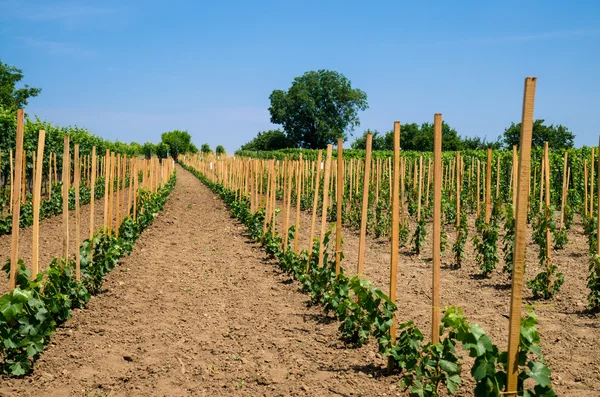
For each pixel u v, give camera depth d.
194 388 4.72
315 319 6.83
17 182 5.04
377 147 73.69
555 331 6.24
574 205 16.41
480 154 20.44
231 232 14.88
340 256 6.66
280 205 21.17
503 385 3.38
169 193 25.81
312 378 4.90
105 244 8.29
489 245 9.09
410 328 4.59
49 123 22.80
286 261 9.34
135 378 4.91
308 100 84.88
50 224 15.09
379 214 13.73
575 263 10.05
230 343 5.91
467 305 7.42
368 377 4.87
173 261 10.63
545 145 7.76
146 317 6.85
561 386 4.66
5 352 4.89
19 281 5.17
